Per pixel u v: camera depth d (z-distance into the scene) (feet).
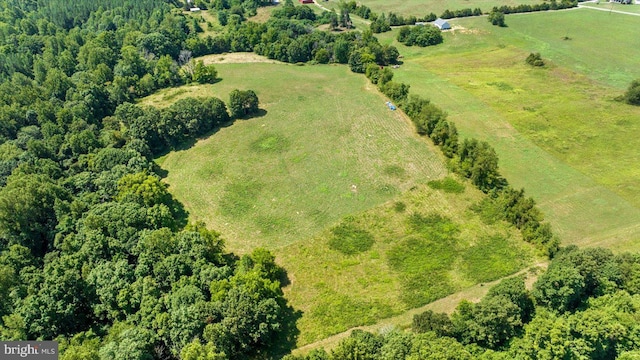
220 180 359.87
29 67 523.70
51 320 220.23
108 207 288.71
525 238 286.66
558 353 196.54
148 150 379.76
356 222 311.47
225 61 589.32
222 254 276.82
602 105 428.56
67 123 407.03
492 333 212.02
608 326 201.77
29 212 286.87
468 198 326.44
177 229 301.63
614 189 323.16
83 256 255.50
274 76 538.06
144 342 201.87
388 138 401.70
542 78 491.72
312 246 293.64
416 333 214.28
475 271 268.82
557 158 359.66
